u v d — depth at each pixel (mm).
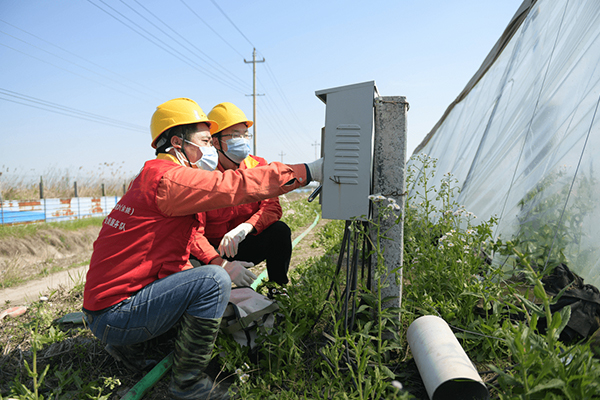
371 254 2227
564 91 3512
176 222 1896
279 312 2541
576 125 3070
